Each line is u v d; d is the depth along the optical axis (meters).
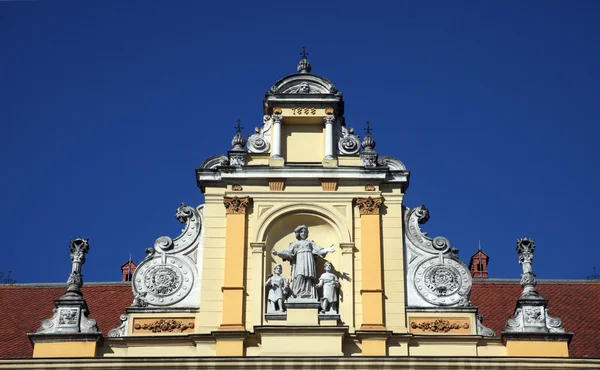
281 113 35.34
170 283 33.34
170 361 31.30
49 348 31.88
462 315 32.78
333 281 32.84
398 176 34.47
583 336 35.62
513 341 32.06
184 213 34.25
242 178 34.41
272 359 31.09
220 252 33.59
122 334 32.50
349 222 33.88
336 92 35.56
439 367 31.34
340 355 31.52
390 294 33.00
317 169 34.41
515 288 39.94
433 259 33.69
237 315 32.41
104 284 40.25
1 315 37.91
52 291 40.22
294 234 34.25
